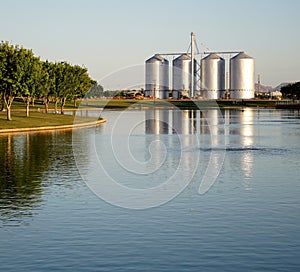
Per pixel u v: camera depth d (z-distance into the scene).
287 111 120.38
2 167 29.38
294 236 15.37
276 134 54.75
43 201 20.22
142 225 16.67
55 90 84.44
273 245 14.54
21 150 38.38
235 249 14.21
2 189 22.67
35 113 83.19
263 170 28.56
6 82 64.25
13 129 58.00
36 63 68.38
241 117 91.62
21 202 20.02
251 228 16.23
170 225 16.66
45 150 38.47
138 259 13.47
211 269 12.75
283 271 12.61
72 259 13.48
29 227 16.38
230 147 41.75
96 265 13.05
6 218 17.52
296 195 21.28
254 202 20.02
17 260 13.39
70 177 26.05
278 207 19.09
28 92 66.12
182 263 13.17
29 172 27.55
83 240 15.04
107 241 14.94
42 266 12.97
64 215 17.97
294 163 31.47
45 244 14.66
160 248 14.33
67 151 37.84
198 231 15.94
